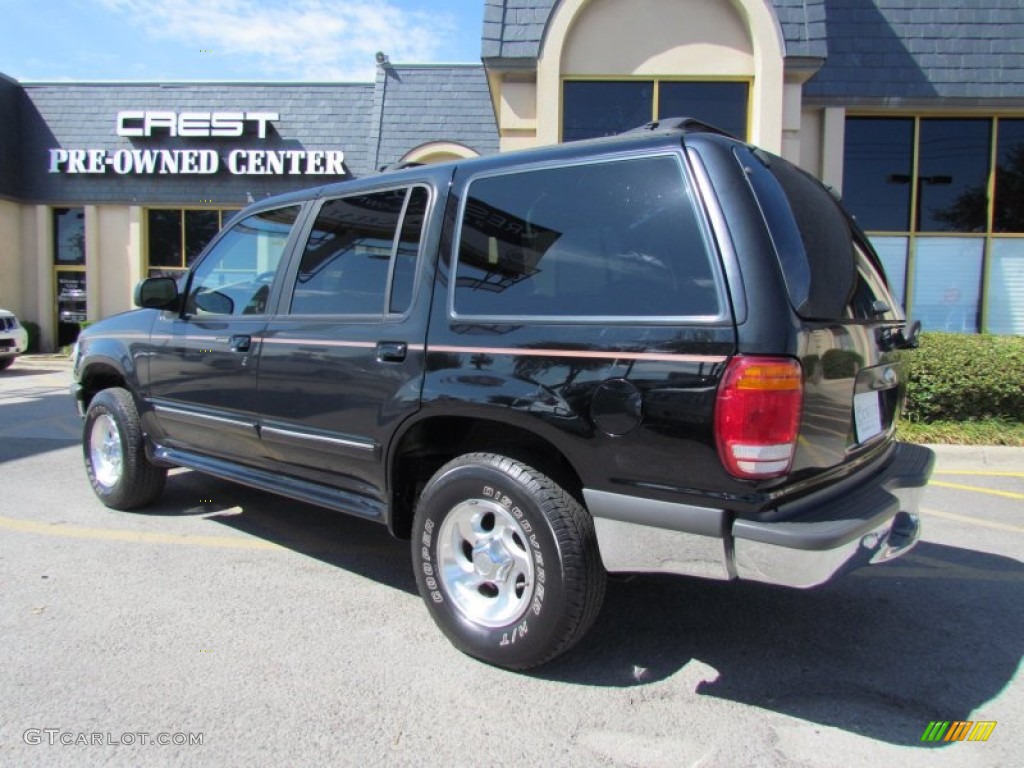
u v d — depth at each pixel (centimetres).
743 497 242
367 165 1694
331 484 364
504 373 284
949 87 1062
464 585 308
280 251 398
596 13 979
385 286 336
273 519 494
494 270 300
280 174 1777
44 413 953
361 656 307
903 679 295
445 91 1714
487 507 294
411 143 1675
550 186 294
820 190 325
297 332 364
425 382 306
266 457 396
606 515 265
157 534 460
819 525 242
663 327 252
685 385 245
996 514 525
